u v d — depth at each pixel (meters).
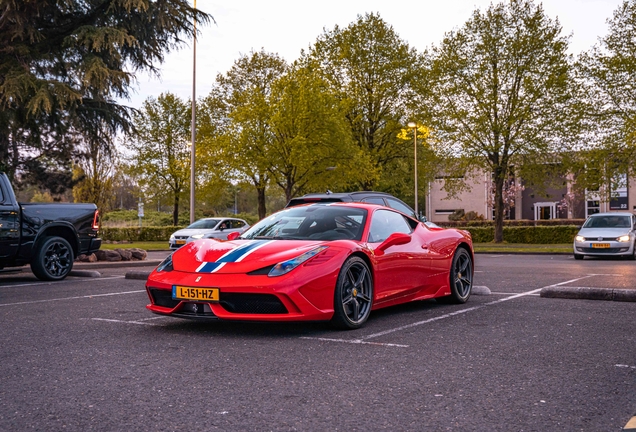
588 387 3.42
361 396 3.26
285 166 29.30
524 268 13.12
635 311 6.24
